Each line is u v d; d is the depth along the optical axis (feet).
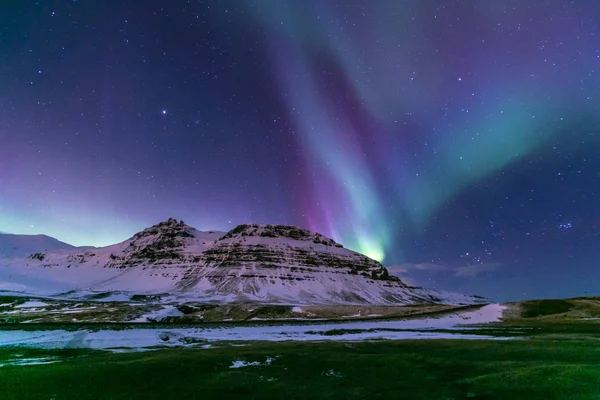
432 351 111.65
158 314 365.81
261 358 100.73
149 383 74.95
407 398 62.90
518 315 263.08
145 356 107.45
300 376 80.43
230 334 173.58
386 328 201.36
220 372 84.43
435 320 248.11
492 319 251.80
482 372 80.38
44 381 76.59
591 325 197.67
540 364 86.48
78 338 147.43
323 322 257.96
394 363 92.99
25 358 110.52
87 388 71.46
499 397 61.72
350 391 68.08
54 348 128.88
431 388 68.95
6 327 214.48
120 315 352.49
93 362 97.86
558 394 61.87
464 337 151.23
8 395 67.26
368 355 105.09
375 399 62.69
